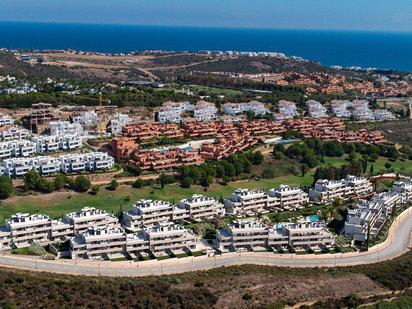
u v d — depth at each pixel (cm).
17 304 19175
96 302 19962
